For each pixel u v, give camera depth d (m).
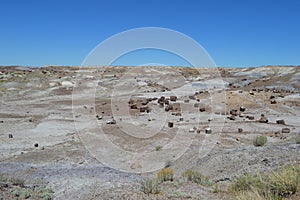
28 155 19.50
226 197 7.66
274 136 23.80
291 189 6.81
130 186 9.59
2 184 10.92
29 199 9.55
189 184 9.57
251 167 11.44
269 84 57.06
